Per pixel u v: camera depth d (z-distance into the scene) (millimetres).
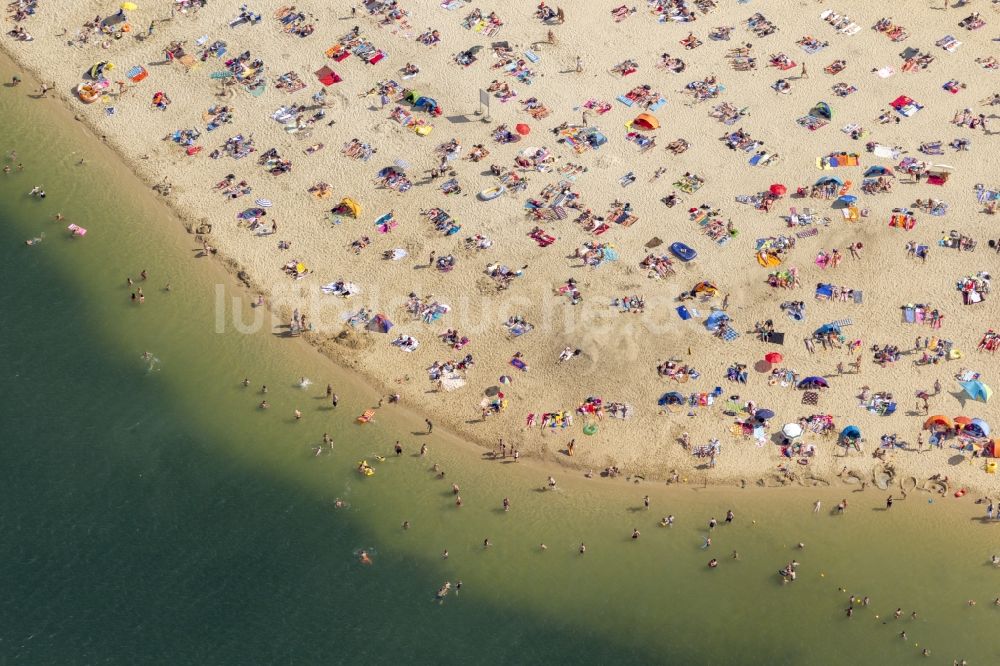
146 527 83312
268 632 78312
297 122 107750
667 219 100500
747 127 107375
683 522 84188
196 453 87375
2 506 84062
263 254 98750
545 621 79375
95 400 90125
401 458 87125
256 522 83750
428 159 104875
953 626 79375
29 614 78812
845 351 91938
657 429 88375
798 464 86438
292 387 91062
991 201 101250
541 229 99938
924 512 84375
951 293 95438
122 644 77625
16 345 93312
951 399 89375
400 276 97125
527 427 88750
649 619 79688
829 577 81500
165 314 95312
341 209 101250
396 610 79625
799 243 98812
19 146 106625
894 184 102750
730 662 77938
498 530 83562
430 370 91688
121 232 100688
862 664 77875
